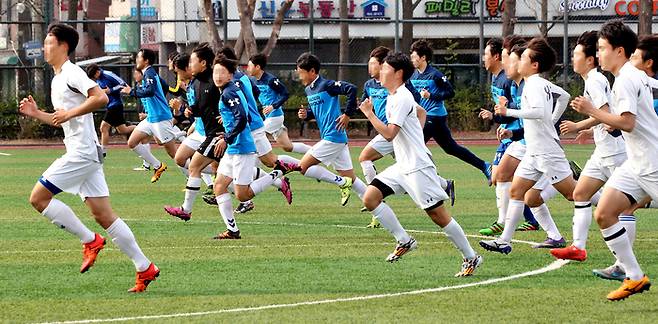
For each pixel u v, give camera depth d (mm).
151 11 58125
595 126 14969
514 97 17969
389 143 22109
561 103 16469
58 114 12641
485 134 49625
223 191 18391
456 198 25141
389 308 12398
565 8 50594
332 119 21750
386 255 16516
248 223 20594
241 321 11664
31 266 15500
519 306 12508
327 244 17766
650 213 22000
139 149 28219
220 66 17891
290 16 55094
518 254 16609
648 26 48094
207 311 12227
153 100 27469
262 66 26797
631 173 12250
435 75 24828
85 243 13570
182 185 28375
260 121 22359
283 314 12047
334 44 54156
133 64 48438
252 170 18469
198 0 54562
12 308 12438
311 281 14211
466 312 12164
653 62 13531
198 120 22594
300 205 23797
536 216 17266
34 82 47594
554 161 15922
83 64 49906
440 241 18031
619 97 11961
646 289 12539
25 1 49781
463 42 53906
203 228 19844
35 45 47281
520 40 17750
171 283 14078
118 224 13281
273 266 15461
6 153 40969
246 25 47594
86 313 12125
